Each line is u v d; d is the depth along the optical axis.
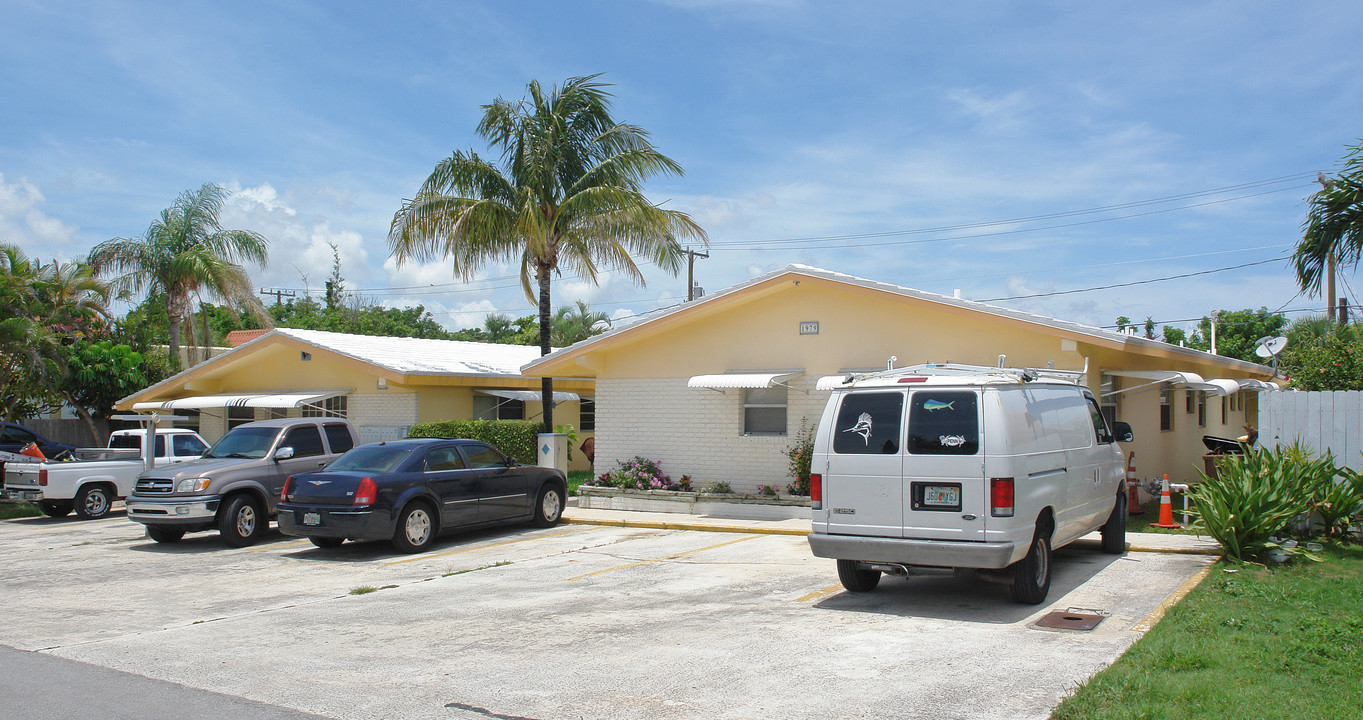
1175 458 19.12
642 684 6.29
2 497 17.70
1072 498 9.41
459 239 19.31
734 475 16.61
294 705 6.00
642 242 19.64
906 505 8.37
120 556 13.20
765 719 5.52
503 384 23.62
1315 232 10.96
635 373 17.66
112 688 6.46
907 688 6.02
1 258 21.89
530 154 19.59
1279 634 6.84
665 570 11.08
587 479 23.12
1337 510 10.58
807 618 8.23
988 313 13.74
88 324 23.95
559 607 9.01
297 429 15.36
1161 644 6.61
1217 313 39.06
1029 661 6.57
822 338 15.84
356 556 12.77
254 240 27.44
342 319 58.72
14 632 8.36
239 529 13.98
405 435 21.11
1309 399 11.48
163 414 24.73
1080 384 10.59
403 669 6.83
